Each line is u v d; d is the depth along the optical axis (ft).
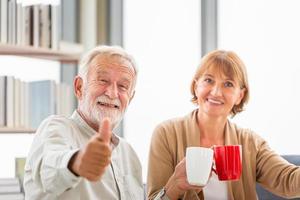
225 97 6.70
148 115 12.23
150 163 6.79
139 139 12.23
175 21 12.14
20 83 9.75
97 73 5.33
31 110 9.87
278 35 11.19
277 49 11.21
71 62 11.12
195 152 5.38
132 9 12.57
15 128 9.59
